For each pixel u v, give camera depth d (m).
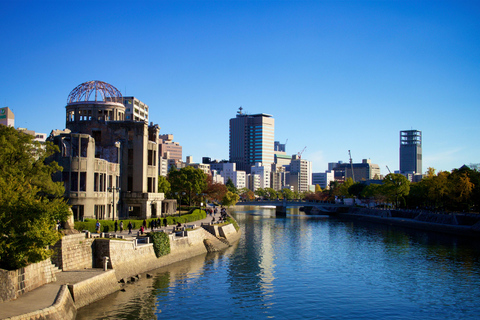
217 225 110.81
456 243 118.50
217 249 99.75
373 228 161.25
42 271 50.84
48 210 46.56
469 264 88.62
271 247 108.50
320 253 100.94
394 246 112.88
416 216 176.00
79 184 92.56
